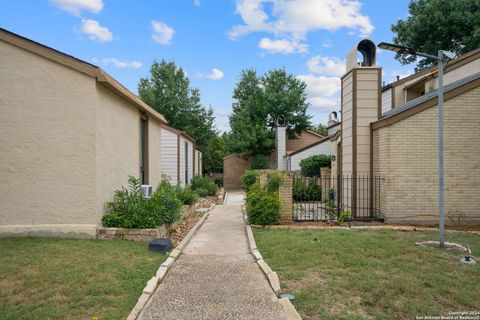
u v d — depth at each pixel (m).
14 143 6.50
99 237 6.54
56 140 6.55
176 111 36.50
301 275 4.58
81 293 3.83
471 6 18.86
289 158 20.30
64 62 6.49
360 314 3.48
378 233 7.34
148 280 4.34
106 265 4.82
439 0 19.72
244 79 37.25
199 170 27.66
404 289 4.05
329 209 11.20
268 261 5.25
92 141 6.58
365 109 9.66
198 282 4.43
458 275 4.57
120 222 6.74
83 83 6.57
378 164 9.24
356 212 9.55
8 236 6.41
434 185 8.66
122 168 8.29
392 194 8.68
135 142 9.40
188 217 10.29
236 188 30.69
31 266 4.68
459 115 8.68
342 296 3.91
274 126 32.03
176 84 36.91
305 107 32.34
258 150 31.14
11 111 6.50
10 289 3.89
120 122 8.13
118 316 3.35
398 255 5.50
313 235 7.14
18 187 6.50
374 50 9.72
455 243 6.28
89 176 6.59
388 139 8.70
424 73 16.16
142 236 6.54
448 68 13.30
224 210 12.87
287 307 3.59
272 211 8.45
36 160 6.52
